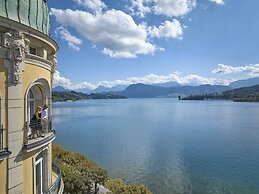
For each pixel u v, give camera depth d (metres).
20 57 13.91
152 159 70.88
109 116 199.00
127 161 69.06
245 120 159.25
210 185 52.75
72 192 36.03
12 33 13.56
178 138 101.00
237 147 84.50
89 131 120.50
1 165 13.55
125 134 111.25
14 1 14.19
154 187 51.50
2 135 13.39
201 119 168.25
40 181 17.67
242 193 49.12
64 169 38.56
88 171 43.31
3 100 13.39
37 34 15.22
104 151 80.25
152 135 108.19
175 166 64.69
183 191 49.91
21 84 14.30
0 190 13.52
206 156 73.81
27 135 14.91
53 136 18.08
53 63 18.72
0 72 13.20
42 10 16.89
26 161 15.09
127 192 39.97
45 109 16.83
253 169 62.00
